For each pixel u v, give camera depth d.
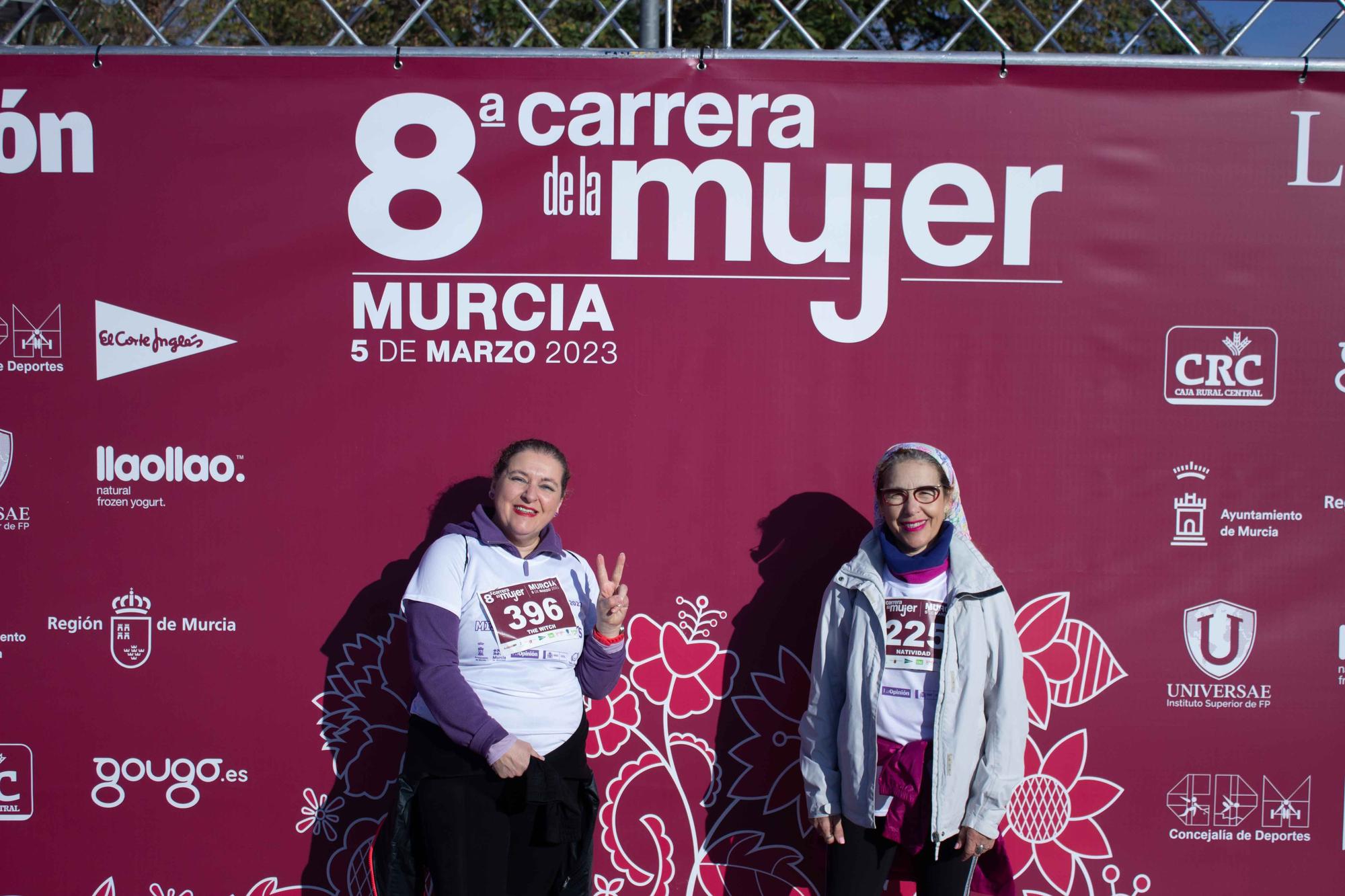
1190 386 2.64
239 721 2.68
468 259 2.64
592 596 2.44
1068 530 2.66
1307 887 2.68
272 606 2.68
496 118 2.62
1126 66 2.60
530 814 2.25
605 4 2.86
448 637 2.22
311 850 2.71
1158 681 2.68
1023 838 2.69
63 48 2.59
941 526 2.34
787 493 2.68
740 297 2.65
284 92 2.61
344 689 2.69
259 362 2.65
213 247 2.63
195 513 2.66
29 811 2.68
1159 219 2.62
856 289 2.64
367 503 2.67
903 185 2.62
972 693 2.20
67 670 2.67
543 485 2.30
